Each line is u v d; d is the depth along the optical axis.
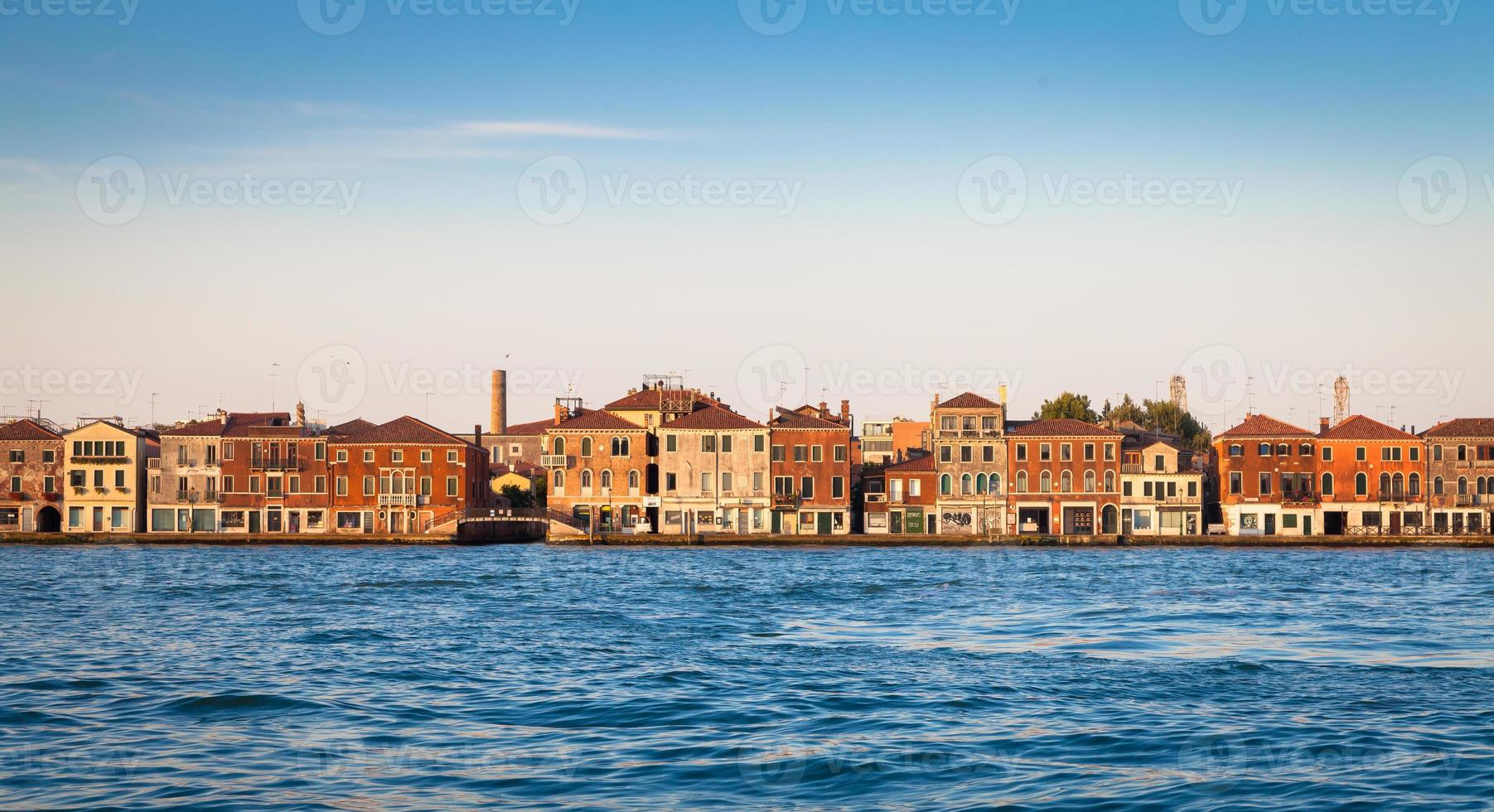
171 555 112.44
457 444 135.75
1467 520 134.50
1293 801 25.72
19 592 72.12
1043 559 106.81
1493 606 62.75
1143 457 135.62
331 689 37.91
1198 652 44.84
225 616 58.66
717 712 34.34
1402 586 76.44
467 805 25.61
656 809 25.34
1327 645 46.91
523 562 102.81
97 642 48.72
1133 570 91.62
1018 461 134.75
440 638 49.84
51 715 34.16
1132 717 33.41
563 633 51.38
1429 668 41.00
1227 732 31.53
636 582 80.00
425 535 129.00
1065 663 42.31
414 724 33.00
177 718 33.91
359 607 63.19
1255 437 136.12
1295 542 128.00
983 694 36.56
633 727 32.47
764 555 113.69
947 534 133.50
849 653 45.06
